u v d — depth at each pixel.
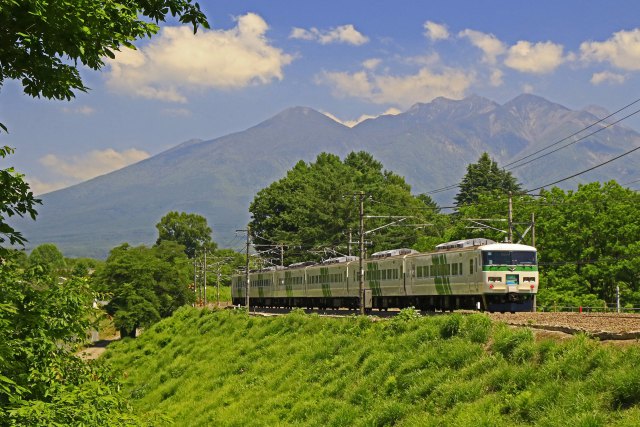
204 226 170.12
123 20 11.57
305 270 66.19
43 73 11.47
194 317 57.22
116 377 14.67
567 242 57.78
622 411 15.30
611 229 56.47
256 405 31.50
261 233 108.44
